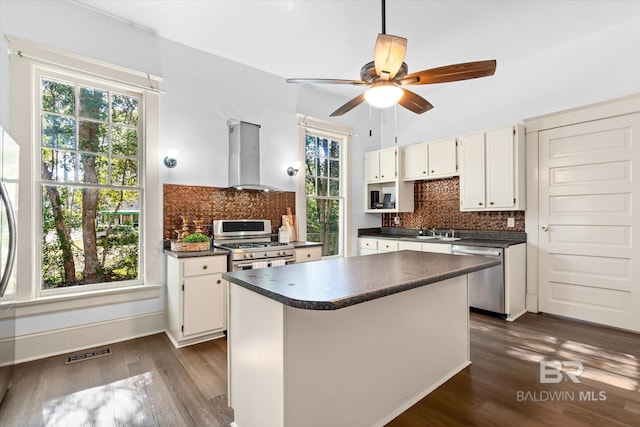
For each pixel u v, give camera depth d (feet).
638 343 8.65
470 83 13.48
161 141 10.07
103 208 9.29
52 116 8.48
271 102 12.78
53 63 8.21
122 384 6.76
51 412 5.81
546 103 11.32
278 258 10.41
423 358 6.46
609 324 9.87
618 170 9.67
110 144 9.39
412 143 15.74
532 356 7.98
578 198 10.46
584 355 7.98
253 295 4.97
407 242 13.70
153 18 9.20
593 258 10.19
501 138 11.65
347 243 15.53
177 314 8.81
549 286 11.16
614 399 6.09
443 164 13.58
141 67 9.70
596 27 9.84
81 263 8.93
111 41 9.15
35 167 8.13
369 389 5.43
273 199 12.75
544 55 11.33
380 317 5.62
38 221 8.20
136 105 9.88
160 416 5.72
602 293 10.02
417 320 6.32
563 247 10.80
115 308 9.15
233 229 11.23
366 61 11.76
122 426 5.45
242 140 11.31
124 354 8.23
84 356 8.10
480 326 10.14
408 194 15.39
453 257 7.42
